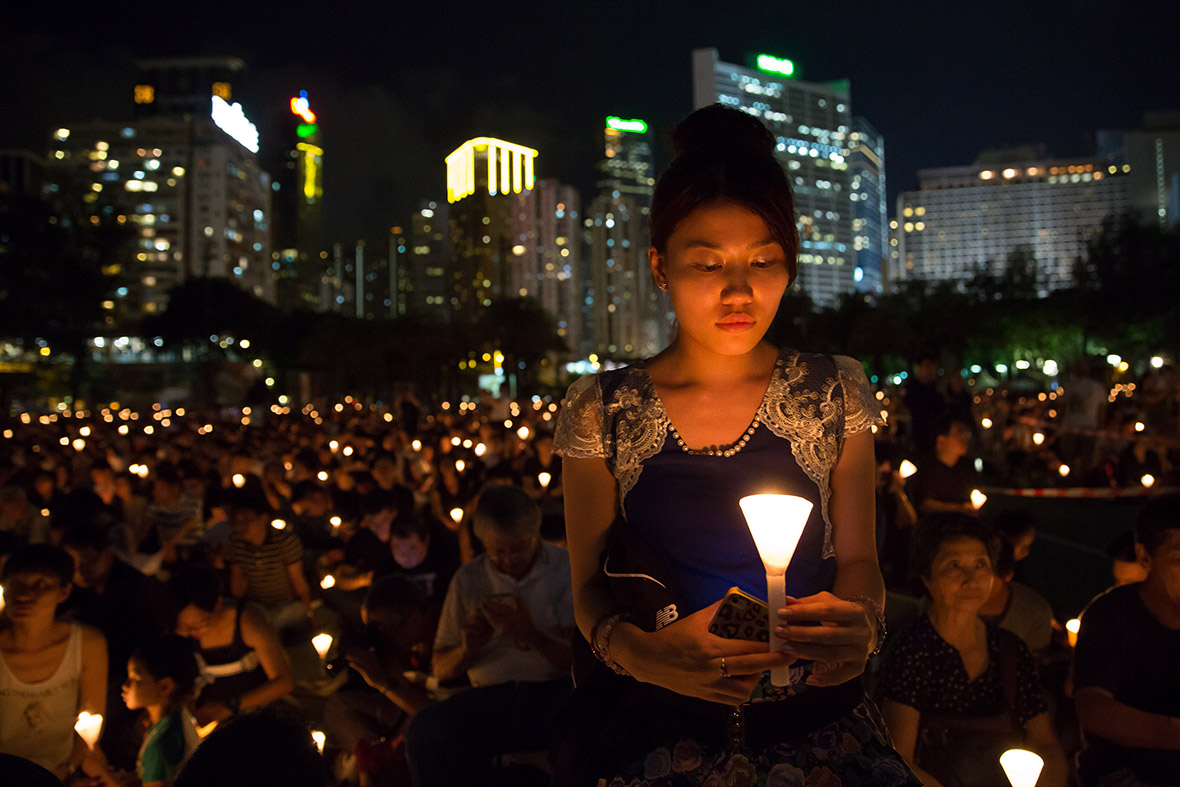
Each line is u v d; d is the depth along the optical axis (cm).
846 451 181
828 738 175
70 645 433
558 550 493
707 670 153
